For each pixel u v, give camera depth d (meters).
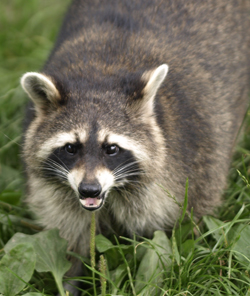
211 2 10.18
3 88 12.94
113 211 8.68
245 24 10.77
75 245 8.99
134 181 7.98
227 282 7.23
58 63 8.67
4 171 10.76
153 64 8.55
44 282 8.38
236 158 10.78
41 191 8.52
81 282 8.78
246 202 9.20
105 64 8.33
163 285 7.46
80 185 7.21
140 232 8.83
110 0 9.98
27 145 8.09
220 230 8.21
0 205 9.34
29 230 9.10
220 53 9.73
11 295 7.16
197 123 8.64
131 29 9.06
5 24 15.30
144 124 7.82
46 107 7.94
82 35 9.21
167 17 9.52
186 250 7.84
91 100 7.61
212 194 9.00
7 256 7.24
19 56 14.77
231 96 9.84
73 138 7.41
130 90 7.81
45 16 15.61
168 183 8.14
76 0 11.06
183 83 8.69
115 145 7.49
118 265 8.13
